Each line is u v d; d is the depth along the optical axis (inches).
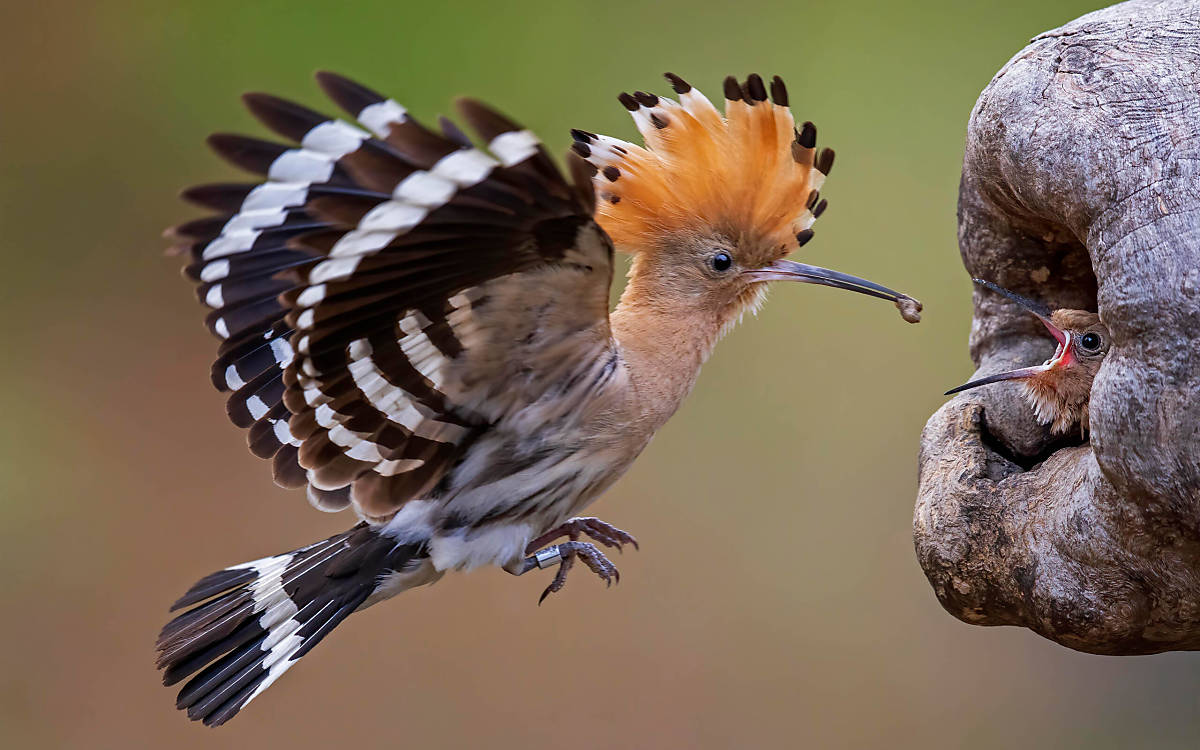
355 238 205.6
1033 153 207.2
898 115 238.5
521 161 204.8
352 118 204.8
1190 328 205.3
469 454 209.3
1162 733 223.1
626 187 210.4
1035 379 209.3
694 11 256.4
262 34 274.5
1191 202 205.8
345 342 207.2
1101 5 235.9
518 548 210.2
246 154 205.2
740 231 210.5
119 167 274.7
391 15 268.4
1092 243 206.5
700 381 229.1
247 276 208.8
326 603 210.2
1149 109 206.4
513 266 206.8
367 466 208.7
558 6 261.4
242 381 209.8
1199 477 205.5
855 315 228.7
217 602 210.5
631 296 210.8
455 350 207.9
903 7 245.1
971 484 208.5
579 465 209.8
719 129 210.4
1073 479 207.6
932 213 229.3
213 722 209.8
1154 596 206.7
